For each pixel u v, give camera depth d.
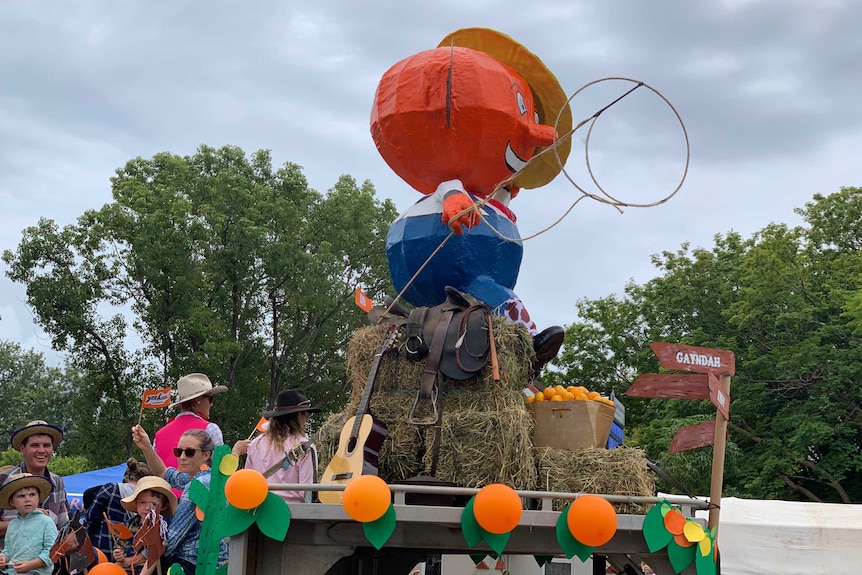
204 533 4.09
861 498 19.91
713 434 4.71
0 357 60.91
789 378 19.28
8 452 34.56
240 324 24.64
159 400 6.18
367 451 4.11
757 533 11.46
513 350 4.46
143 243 22.80
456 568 7.78
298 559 3.98
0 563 4.98
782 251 21.47
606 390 25.44
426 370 4.45
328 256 24.77
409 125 5.52
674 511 4.04
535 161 6.36
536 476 4.32
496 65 5.68
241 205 24.22
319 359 25.97
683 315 23.20
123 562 4.64
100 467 23.91
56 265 23.56
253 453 4.75
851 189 23.73
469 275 5.37
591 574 7.76
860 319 18.22
